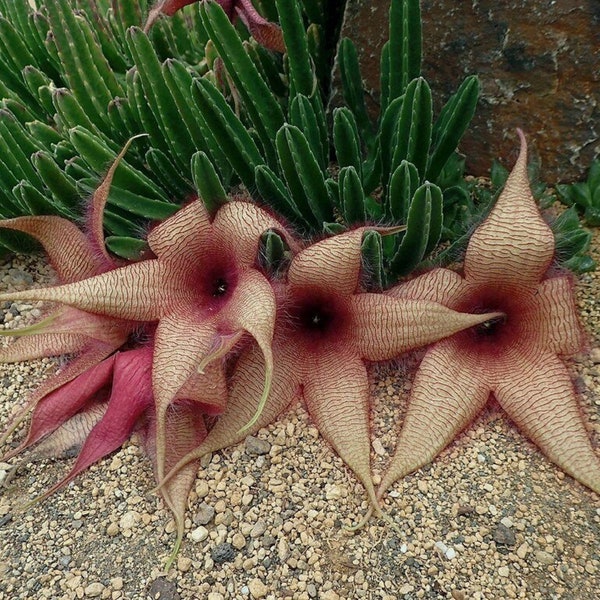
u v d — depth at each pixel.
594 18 0.60
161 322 0.49
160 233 0.50
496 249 0.48
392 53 0.61
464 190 0.61
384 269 0.57
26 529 0.48
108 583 0.45
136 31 0.56
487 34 0.65
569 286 0.49
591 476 0.47
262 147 0.67
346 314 0.51
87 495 0.50
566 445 0.48
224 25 0.58
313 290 0.51
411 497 0.48
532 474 0.49
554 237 0.48
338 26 0.76
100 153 0.57
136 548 0.47
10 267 0.66
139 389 0.50
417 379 0.50
